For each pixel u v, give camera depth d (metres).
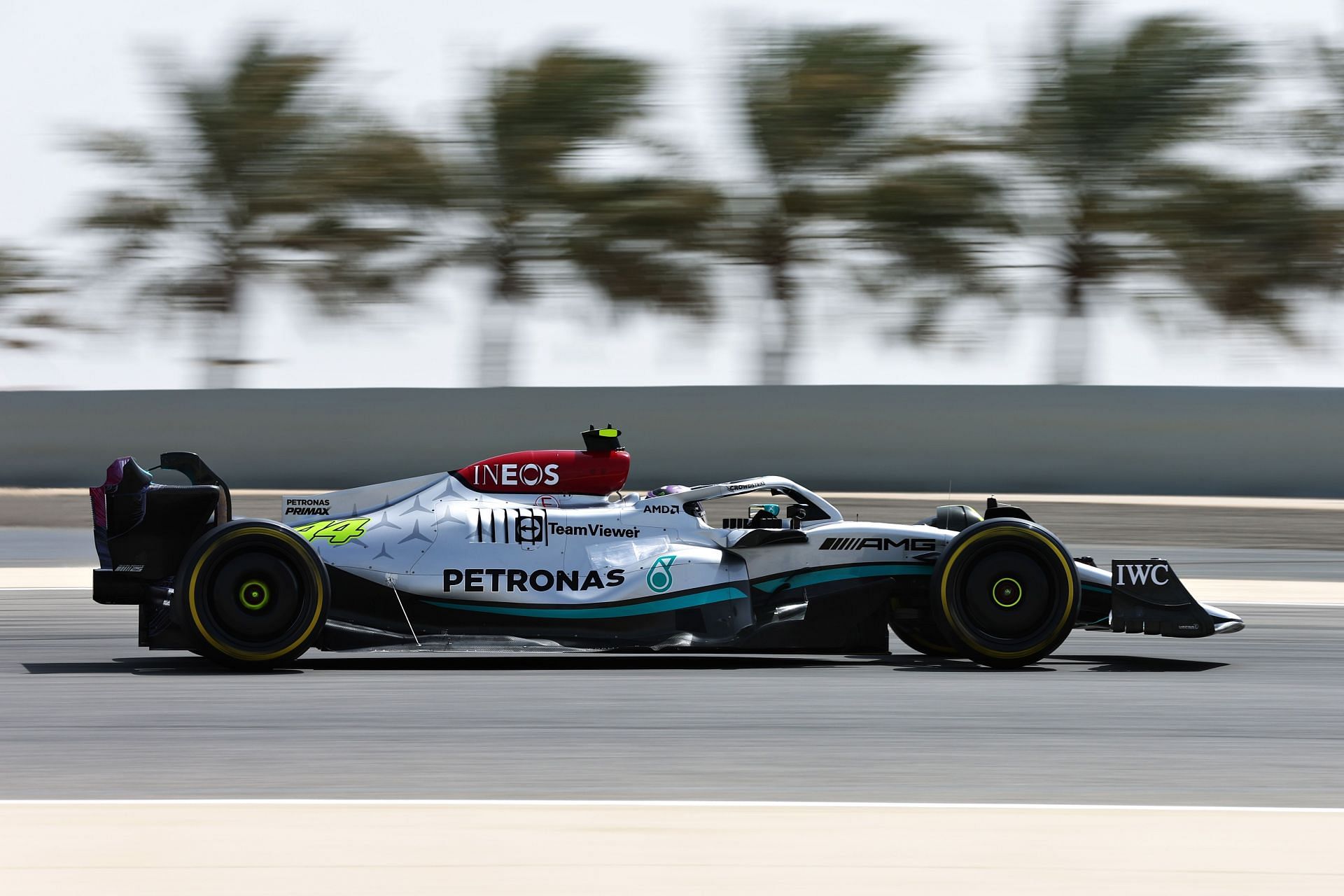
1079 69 68.81
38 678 21.44
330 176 71.38
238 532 21.11
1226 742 18.00
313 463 57.84
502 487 22.84
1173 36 69.00
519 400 57.28
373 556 21.81
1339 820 13.73
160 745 17.03
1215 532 46.94
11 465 58.75
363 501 22.64
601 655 24.84
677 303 70.06
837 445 56.38
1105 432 55.41
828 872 11.94
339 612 21.59
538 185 70.00
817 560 23.08
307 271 72.44
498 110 70.00
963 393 56.31
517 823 13.32
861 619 22.91
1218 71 68.81
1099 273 69.38
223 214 72.50
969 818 13.65
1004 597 22.58
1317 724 19.25
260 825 13.16
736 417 56.66
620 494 23.66
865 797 14.86
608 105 70.06
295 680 21.38
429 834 12.91
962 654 22.64
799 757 16.69
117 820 13.26
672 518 23.02
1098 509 49.69
